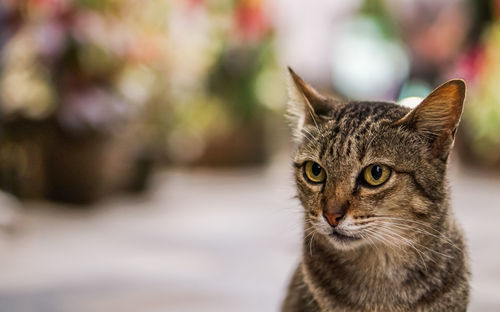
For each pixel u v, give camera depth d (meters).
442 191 0.63
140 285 0.84
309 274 0.66
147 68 1.43
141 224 1.18
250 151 2.10
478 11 1.80
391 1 2.18
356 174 0.63
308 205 0.65
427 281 0.63
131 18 1.40
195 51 1.78
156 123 1.57
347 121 0.65
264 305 0.79
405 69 1.80
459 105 0.62
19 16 1.22
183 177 1.91
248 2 1.80
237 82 1.95
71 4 1.24
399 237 0.63
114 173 1.35
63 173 1.27
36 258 0.94
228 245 1.03
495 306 0.78
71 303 0.78
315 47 2.41
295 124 0.70
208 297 0.81
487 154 2.05
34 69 1.27
